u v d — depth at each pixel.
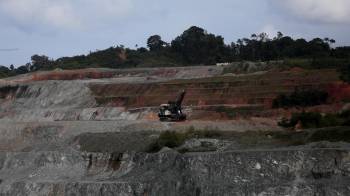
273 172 68.19
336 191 61.34
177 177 73.69
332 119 92.69
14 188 87.75
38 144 112.94
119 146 93.75
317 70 137.88
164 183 73.81
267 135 85.38
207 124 102.06
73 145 102.56
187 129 96.06
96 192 79.12
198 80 150.25
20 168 96.62
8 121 145.75
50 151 98.62
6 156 100.19
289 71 145.00
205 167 71.94
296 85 129.75
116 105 154.00
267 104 125.69
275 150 70.56
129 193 76.31
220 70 172.12
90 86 170.75
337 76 130.00
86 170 90.69
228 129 96.56
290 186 64.00
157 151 87.31
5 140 121.31
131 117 140.12
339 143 73.12
